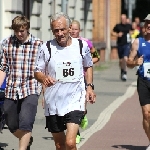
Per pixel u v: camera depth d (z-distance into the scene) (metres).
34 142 20.81
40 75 15.16
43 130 23.27
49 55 15.20
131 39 49.41
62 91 15.21
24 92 17.03
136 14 89.81
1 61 17.16
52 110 15.30
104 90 38.16
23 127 16.83
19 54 17.03
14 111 17.19
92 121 25.72
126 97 34.72
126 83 43.16
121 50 45.38
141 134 22.72
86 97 15.38
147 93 18.91
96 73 51.88
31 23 37.41
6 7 32.56
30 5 37.16
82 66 15.36
